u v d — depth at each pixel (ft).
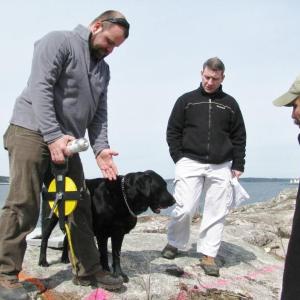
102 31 9.04
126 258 12.52
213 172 12.61
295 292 6.12
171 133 13.02
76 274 9.98
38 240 12.89
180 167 12.78
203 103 12.64
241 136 12.98
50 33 8.94
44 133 8.65
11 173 8.90
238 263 13.74
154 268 12.03
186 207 12.54
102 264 10.93
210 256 12.39
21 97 9.12
